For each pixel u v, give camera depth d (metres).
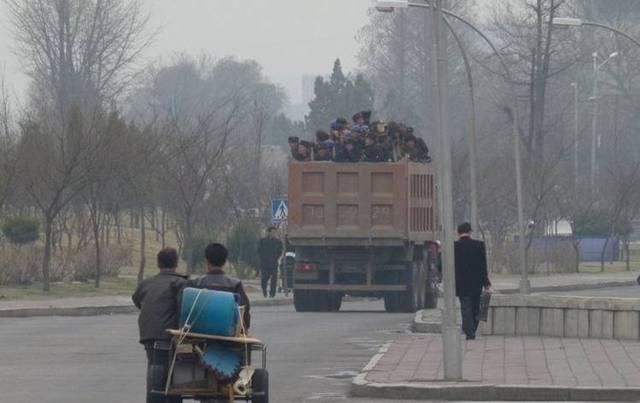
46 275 123.94
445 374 55.72
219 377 41.44
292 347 75.38
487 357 65.69
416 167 110.69
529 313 78.75
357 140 108.56
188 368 41.91
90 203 143.50
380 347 75.25
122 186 147.75
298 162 108.69
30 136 131.00
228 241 159.62
